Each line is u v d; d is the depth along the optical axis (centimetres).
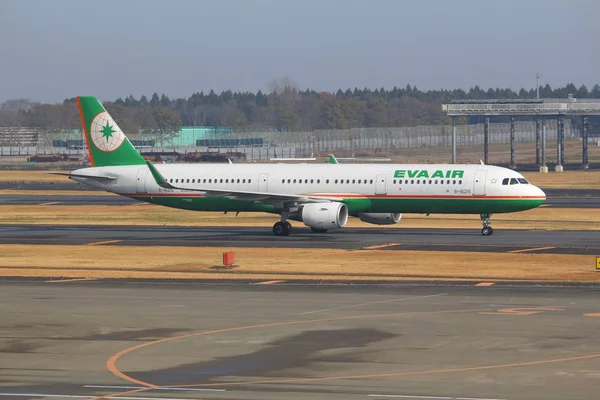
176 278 19525
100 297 16825
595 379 10350
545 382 10219
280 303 16012
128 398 9619
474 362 11262
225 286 18300
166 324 13988
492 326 13638
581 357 11500
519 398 9544
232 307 15600
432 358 11512
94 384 10231
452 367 11000
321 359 11512
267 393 9819
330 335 13038
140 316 14725
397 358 11538
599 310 15062
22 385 10194
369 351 11969
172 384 10231
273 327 13688
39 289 17912
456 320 14162
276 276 19925
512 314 14700
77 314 14925
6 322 14200
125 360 11506
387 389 9956
